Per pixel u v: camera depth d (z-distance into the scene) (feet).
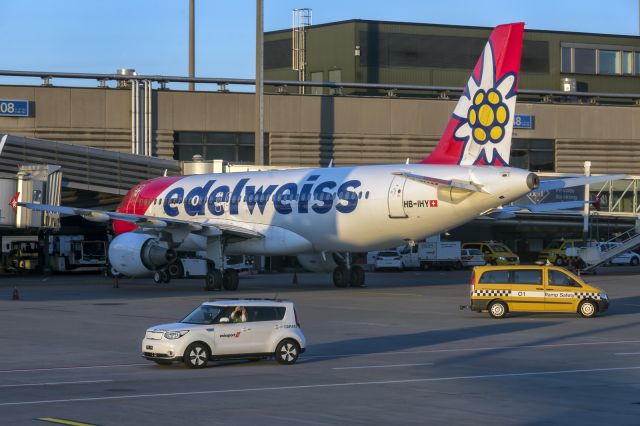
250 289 561.02
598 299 387.75
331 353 280.92
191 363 246.27
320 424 171.73
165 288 576.61
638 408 187.73
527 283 388.57
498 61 466.29
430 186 472.44
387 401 196.24
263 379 228.02
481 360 263.90
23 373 241.35
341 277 571.28
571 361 261.24
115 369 248.11
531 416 179.32
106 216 532.73
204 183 596.29
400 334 331.36
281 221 542.98
